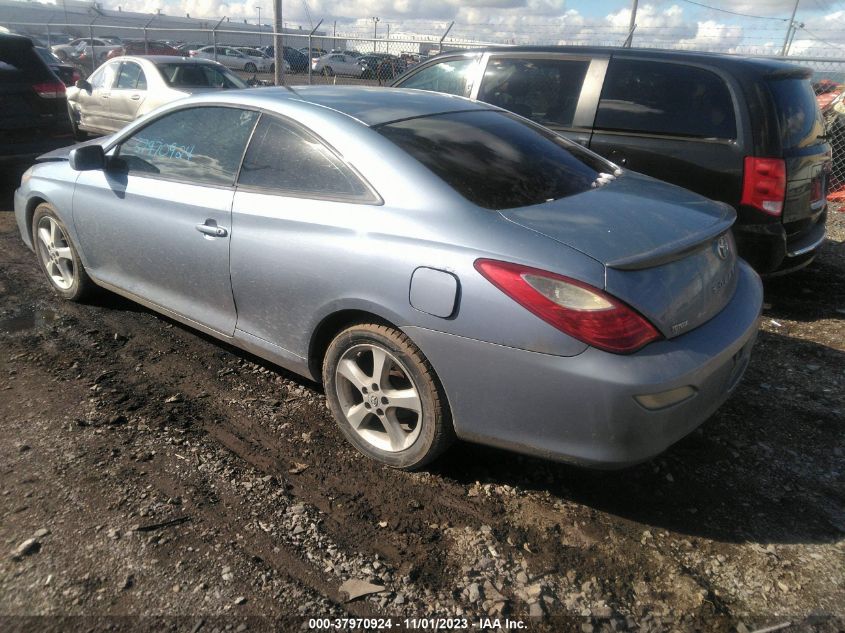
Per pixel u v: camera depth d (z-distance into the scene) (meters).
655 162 4.73
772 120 4.36
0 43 6.96
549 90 5.32
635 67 4.91
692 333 2.46
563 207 2.65
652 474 2.89
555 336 2.25
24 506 2.52
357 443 2.94
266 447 2.99
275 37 14.80
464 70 5.92
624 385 2.19
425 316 2.50
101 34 52.97
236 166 3.26
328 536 2.45
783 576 2.33
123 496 2.60
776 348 4.25
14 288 4.75
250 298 3.18
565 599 2.21
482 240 2.43
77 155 3.74
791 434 3.23
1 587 2.15
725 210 2.96
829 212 8.02
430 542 2.44
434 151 2.84
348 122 2.95
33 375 3.51
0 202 7.50
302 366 3.10
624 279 2.27
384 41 13.16
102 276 4.11
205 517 2.51
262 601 2.14
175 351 3.89
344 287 2.72
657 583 2.29
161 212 3.53
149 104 9.84
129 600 2.12
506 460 2.95
